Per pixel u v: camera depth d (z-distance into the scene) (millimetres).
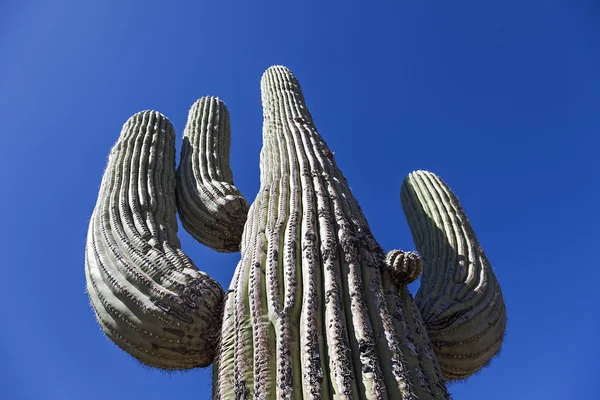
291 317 3250
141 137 5438
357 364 2984
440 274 4516
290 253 3629
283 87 6461
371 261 3656
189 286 3779
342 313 3234
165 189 5016
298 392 2898
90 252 4207
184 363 3734
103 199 4582
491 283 4488
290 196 4285
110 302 3797
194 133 6094
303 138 5246
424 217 5211
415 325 3420
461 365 3938
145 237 4191
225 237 5133
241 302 3463
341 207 4156
